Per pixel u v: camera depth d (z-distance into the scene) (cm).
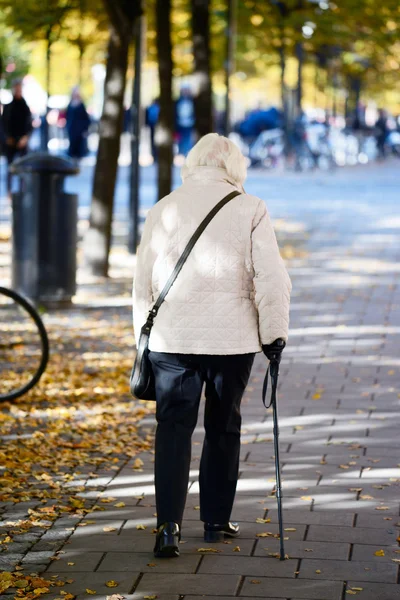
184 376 917
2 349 1759
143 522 1003
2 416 1378
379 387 1541
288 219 3844
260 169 6556
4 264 2684
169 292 911
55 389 1528
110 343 1833
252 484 1108
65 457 1202
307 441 1270
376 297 2312
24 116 3909
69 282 2112
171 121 2659
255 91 9331
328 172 6347
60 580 866
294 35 3425
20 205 2088
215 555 918
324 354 1762
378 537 956
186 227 917
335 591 839
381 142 7706
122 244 3058
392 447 1244
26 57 4700
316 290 2398
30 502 1061
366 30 3334
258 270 897
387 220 3856
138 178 2798
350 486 1100
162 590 845
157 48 2636
